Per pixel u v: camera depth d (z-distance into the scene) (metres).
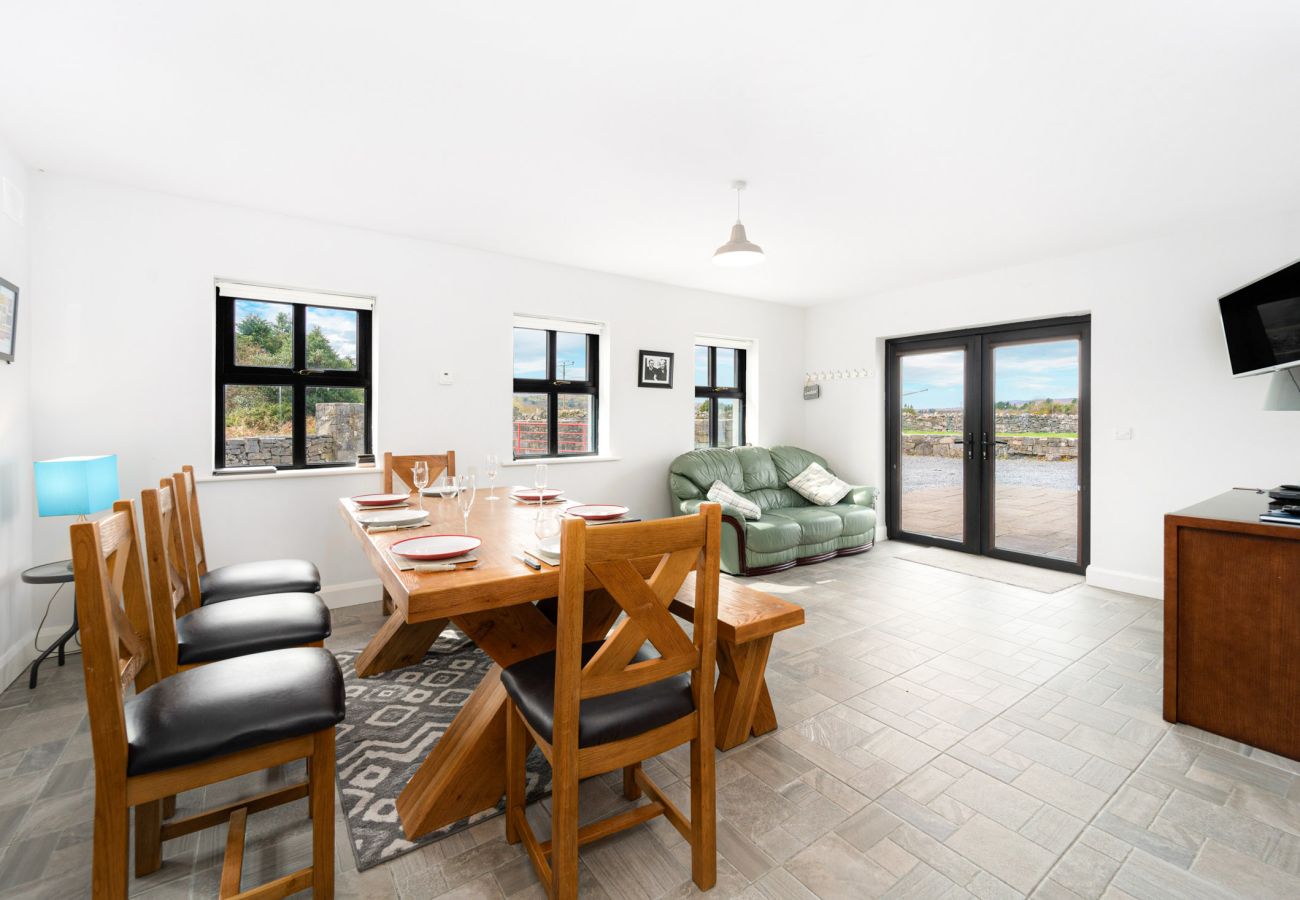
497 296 4.29
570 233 3.85
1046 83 2.14
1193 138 2.54
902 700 2.48
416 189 3.15
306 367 3.76
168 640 1.68
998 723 2.29
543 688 1.49
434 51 1.98
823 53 1.98
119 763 1.14
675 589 1.38
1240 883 1.49
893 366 5.74
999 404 4.94
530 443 4.65
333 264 3.67
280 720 1.28
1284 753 2.05
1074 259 4.29
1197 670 2.24
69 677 2.66
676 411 5.33
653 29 1.87
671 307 5.27
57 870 1.51
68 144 2.64
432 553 1.63
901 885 1.48
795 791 1.87
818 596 3.96
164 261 3.20
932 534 5.47
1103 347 4.14
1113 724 2.29
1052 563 4.62
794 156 2.75
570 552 1.23
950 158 2.76
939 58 2.00
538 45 1.95
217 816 1.55
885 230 3.76
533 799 1.84
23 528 2.78
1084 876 1.52
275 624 1.90
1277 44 1.89
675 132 2.53
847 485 5.53
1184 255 3.78
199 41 1.93
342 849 1.61
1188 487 3.77
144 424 3.17
